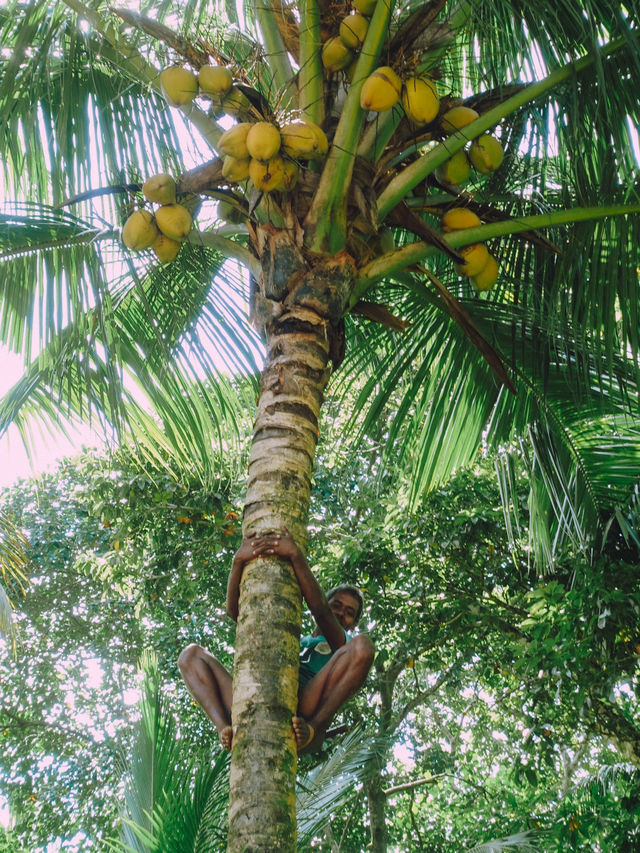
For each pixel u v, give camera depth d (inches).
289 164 149.3
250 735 118.5
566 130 186.9
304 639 167.6
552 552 250.7
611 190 187.3
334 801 183.9
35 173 208.8
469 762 580.1
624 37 168.6
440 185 178.4
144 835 145.2
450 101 166.1
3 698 566.3
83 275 191.0
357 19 158.9
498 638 410.3
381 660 430.3
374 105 148.9
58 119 189.8
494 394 233.8
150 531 419.2
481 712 557.9
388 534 382.3
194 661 151.9
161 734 168.9
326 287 153.1
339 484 426.9
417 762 543.2
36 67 173.2
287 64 174.1
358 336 244.2
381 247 168.6
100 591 568.7
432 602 392.8
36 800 534.3
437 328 228.7
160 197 160.1
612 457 242.1
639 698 348.8
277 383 147.5
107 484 405.4
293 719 122.0
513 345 212.5
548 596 315.0
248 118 159.3
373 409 233.6
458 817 545.0
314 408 147.7
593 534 260.4
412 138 165.6
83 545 506.9
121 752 197.5
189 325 203.2
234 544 408.5
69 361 193.0
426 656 426.0
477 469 384.5
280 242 154.5
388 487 410.3
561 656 319.9
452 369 231.5
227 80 157.1
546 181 213.0
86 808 529.3
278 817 112.3
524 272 210.1
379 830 433.1
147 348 217.8
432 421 234.1
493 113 163.0
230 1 173.8
